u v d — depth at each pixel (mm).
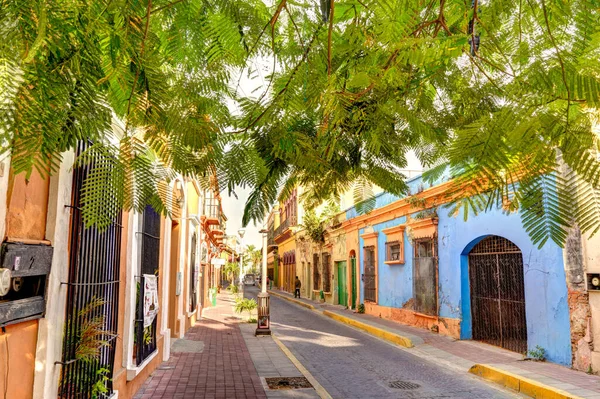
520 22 1074
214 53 1248
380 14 1072
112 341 5203
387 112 1354
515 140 867
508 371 7836
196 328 15141
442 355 10195
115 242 5383
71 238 3963
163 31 1186
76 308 4074
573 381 7199
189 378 7938
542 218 884
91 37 838
